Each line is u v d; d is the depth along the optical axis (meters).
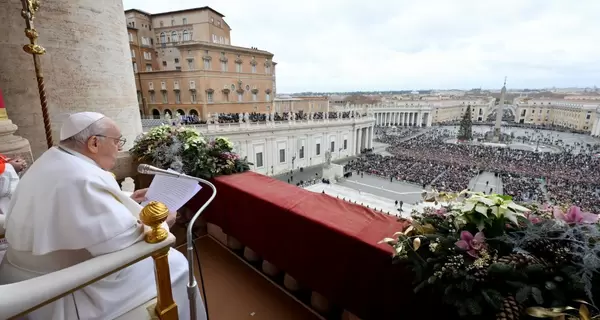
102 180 1.58
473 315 1.34
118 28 6.96
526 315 1.21
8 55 5.12
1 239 1.95
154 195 2.29
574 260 1.21
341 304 2.18
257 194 2.87
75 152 1.68
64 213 1.40
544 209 1.62
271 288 2.85
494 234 1.48
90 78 6.20
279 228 2.62
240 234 3.19
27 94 5.37
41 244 1.39
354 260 1.98
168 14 37.09
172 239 1.51
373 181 20.05
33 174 1.51
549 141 42.28
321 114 33.53
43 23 5.39
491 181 20.78
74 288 1.18
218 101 33.16
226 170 3.74
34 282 1.13
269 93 39.34
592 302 1.08
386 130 73.62
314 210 2.46
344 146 36.12
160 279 1.53
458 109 97.31
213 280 2.97
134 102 7.82
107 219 1.42
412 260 1.51
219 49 32.25
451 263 1.33
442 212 1.73
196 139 3.96
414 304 1.66
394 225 2.13
